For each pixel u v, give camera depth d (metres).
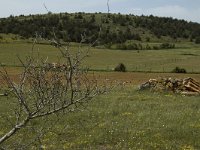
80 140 19.62
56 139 19.53
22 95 6.32
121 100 32.47
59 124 22.47
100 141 19.56
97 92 6.48
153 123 23.23
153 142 19.34
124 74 88.12
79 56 6.12
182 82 41.03
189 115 25.72
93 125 22.48
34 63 6.34
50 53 133.00
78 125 22.38
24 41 171.38
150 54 180.50
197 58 164.25
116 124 22.97
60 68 6.27
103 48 184.62
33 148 16.98
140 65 130.62
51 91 6.28
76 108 6.74
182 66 126.56
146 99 33.66
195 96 37.72
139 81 69.56
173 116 25.17
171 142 19.36
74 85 6.26
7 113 23.58
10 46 153.88
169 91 39.97
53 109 6.36
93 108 27.50
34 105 6.49
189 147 18.50
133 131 21.20
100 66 119.50
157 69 112.62
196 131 21.34
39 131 7.84
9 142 17.14
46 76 6.29
